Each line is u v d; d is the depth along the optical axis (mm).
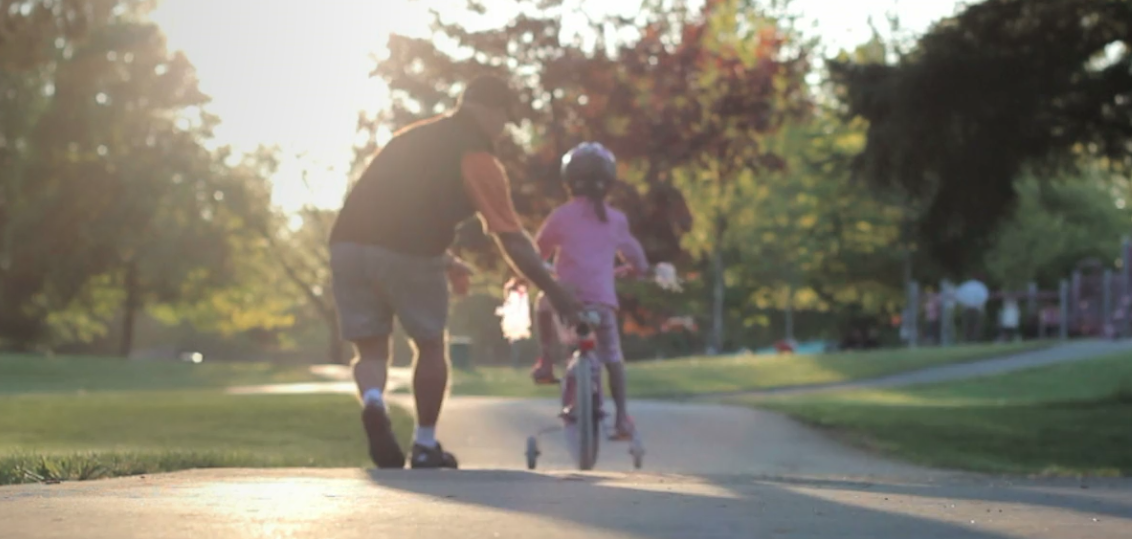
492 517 4984
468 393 34781
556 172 22250
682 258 22672
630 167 23547
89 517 4922
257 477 7336
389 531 4520
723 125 23219
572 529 4637
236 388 44688
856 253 70188
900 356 45219
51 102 65562
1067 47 21703
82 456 9352
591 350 10984
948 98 21781
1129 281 53844
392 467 9930
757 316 87875
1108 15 21938
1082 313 57344
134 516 4953
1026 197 74312
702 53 23031
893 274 70688
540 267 10078
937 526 5008
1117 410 21484
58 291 70688
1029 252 76250
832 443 17281
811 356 46438
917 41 22469
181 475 7582
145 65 67500
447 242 10094
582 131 22531
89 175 69375
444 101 23234
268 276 89000
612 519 4988
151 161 72000
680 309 81125
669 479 7484
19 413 20672
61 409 21469
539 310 11391
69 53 64250
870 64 23031
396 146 10008
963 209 22719
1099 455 16062
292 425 19344
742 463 15195
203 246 74562
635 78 22984
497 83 10016
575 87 22469
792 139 63250
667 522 4930
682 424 18672
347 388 39438
